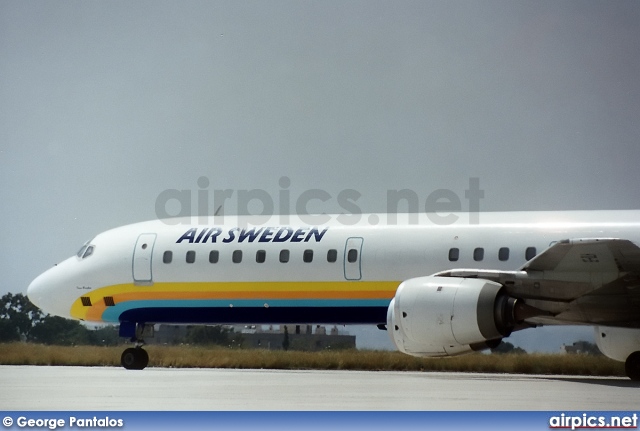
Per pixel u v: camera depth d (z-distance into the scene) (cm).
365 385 6631
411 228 7875
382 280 7794
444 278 6788
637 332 6988
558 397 5472
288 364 10612
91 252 9031
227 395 5553
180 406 4822
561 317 7069
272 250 8244
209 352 11731
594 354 10206
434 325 6625
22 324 15825
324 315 8056
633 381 7331
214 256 8431
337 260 7969
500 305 6612
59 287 9025
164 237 8719
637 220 7375
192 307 8512
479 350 6800
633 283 6775
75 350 12369
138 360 9038
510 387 6469
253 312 8300
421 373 9106
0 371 9238
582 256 6650
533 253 7412
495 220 7731
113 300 8819
